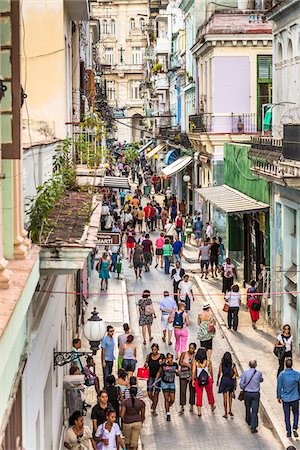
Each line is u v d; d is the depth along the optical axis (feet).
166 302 101.35
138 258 142.10
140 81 485.97
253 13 163.32
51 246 43.86
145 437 72.90
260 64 165.48
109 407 62.64
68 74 88.33
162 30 295.28
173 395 76.48
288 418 70.38
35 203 46.19
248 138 162.71
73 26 104.47
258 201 117.39
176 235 161.89
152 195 272.72
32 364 44.11
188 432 74.02
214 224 158.40
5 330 25.72
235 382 76.69
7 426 30.91
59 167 64.85
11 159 37.42
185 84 221.66
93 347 69.05
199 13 194.39
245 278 130.00
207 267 139.74
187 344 100.63
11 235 37.27
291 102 103.65
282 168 88.79
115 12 500.33
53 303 61.41
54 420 61.72
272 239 107.96
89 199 62.90
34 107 76.89
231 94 165.78
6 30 36.76
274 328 105.91
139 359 95.35
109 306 121.70
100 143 121.08
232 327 106.52
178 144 220.02
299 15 100.53
